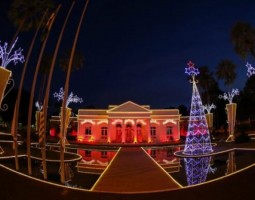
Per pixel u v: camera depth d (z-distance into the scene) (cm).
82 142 4631
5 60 1795
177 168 1861
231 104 3900
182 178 1467
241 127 5509
